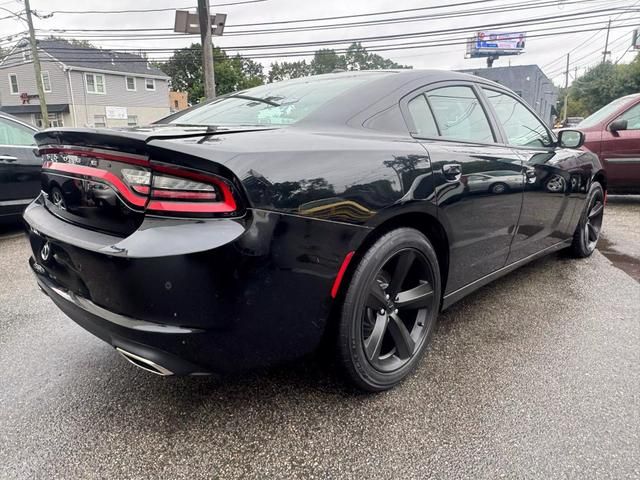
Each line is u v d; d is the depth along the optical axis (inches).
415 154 77.4
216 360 60.9
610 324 104.3
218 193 56.5
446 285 90.4
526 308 113.7
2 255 167.8
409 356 81.4
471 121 100.6
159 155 56.8
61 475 60.6
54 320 109.9
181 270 55.1
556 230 130.9
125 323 58.6
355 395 77.5
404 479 59.5
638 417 70.9
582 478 59.0
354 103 81.0
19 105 1229.1
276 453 64.5
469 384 80.4
